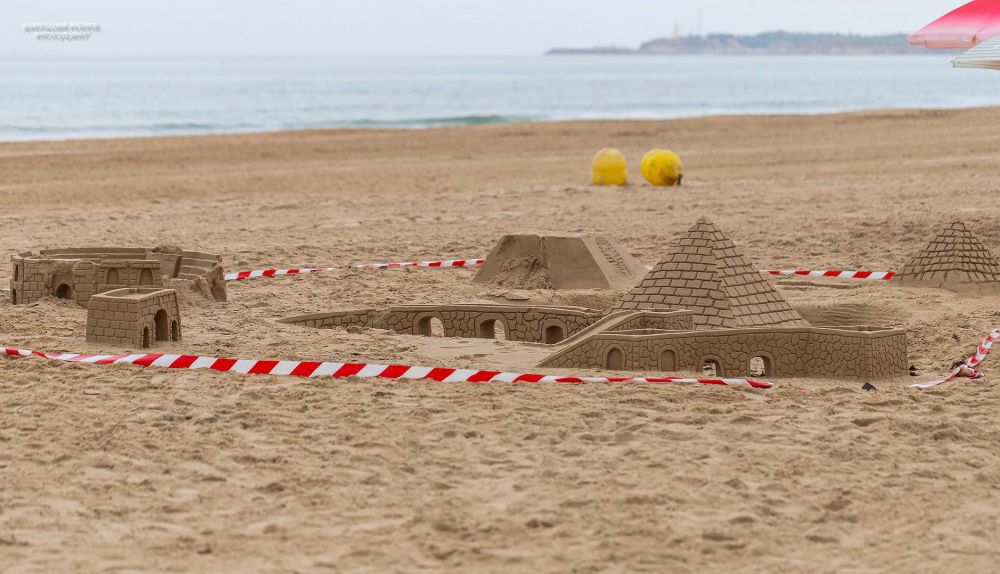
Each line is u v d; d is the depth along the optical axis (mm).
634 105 84938
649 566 7613
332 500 8672
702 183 32719
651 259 21328
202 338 14031
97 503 8594
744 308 14055
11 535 7957
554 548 7855
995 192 28469
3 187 31469
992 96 96062
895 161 36812
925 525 8367
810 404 11227
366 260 21156
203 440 9930
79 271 15656
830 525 8352
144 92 96625
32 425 10258
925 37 21578
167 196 30406
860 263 20562
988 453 9883
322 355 13117
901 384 12258
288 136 48406
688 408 10961
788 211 26688
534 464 9461
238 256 21266
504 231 24422
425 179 34344
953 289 17812
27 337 13648
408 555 7738
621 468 9383
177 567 7516
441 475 9203
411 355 13281
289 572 7461
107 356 12625
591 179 33781
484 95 100688
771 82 137250
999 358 13453
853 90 111625
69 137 51562
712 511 8547
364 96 96250
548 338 14898
